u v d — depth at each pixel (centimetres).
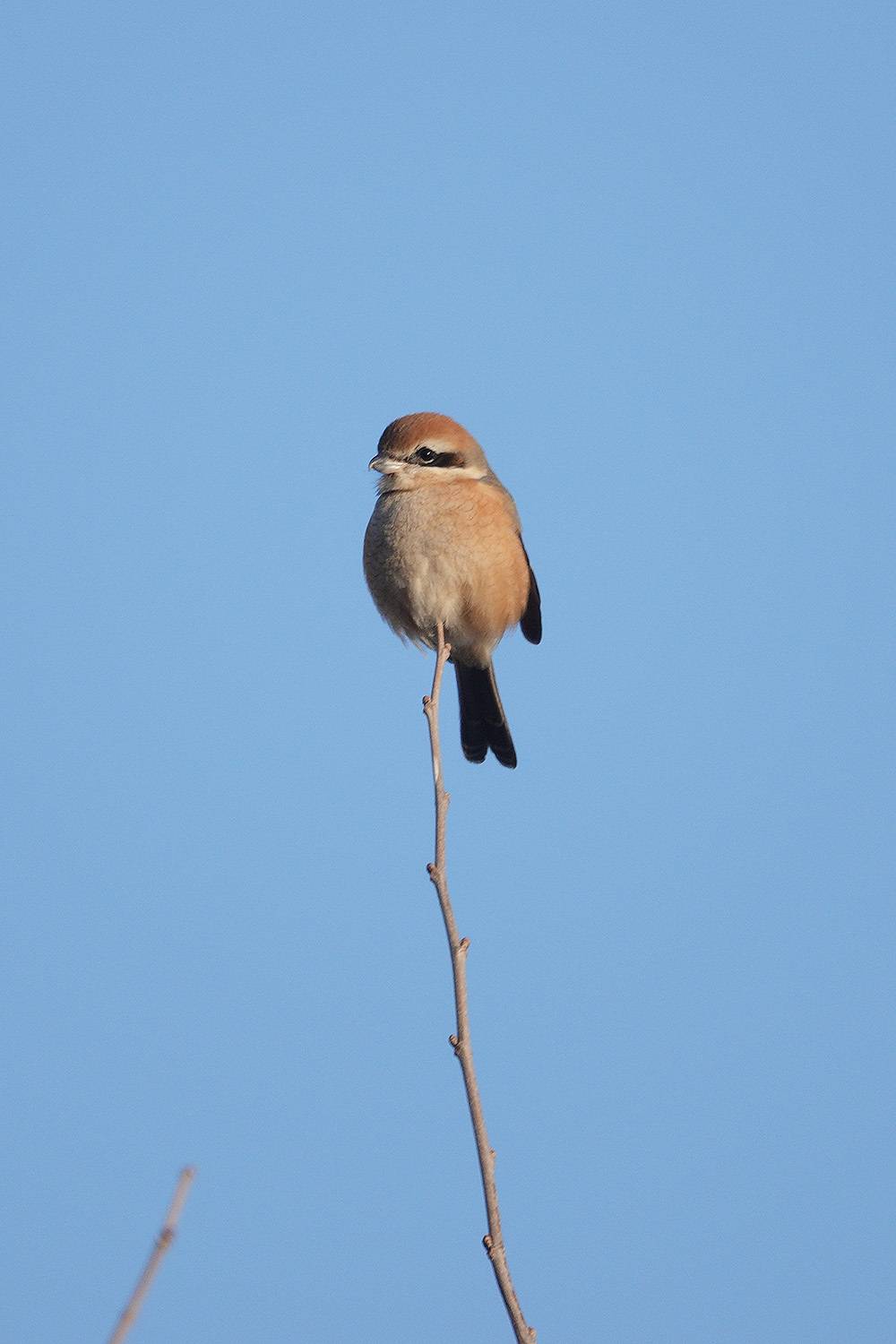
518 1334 560
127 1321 431
